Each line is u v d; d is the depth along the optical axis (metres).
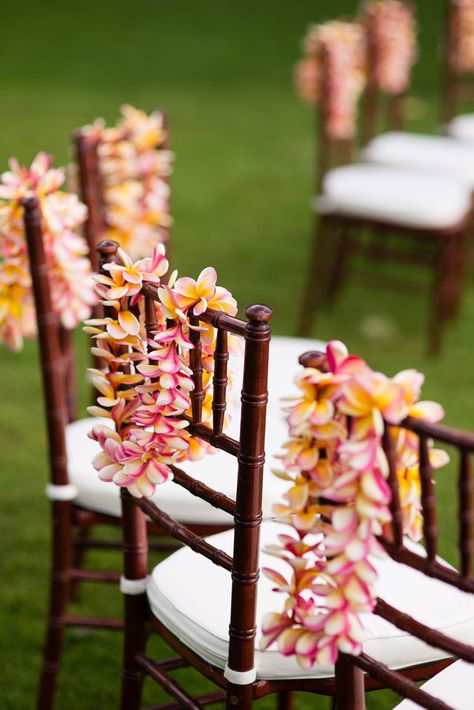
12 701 2.38
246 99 8.36
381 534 1.27
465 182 4.41
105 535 3.04
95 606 2.73
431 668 1.62
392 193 4.00
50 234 2.18
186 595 1.70
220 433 1.44
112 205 2.82
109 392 1.51
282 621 1.32
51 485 2.16
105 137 2.73
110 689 2.43
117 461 1.47
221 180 6.43
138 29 10.62
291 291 4.86
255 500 1.41
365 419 1.17
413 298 4.87
